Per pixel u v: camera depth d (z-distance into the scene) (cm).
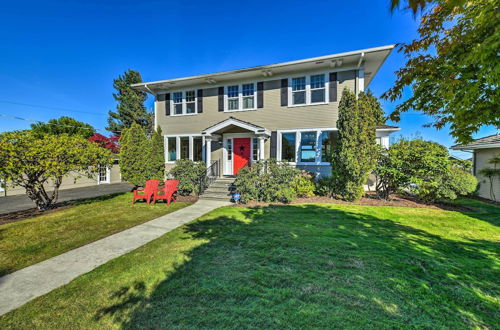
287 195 777
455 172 762
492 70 232
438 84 325
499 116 275
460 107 295
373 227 513
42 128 2128
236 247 396
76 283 286
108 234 483
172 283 280
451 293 256
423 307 230
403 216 611
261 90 1067
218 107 1147
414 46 349
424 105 367
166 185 811
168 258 355
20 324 213
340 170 802
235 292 258
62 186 1570
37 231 507
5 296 260
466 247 395
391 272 303
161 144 1142
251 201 830
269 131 1030
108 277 299
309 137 1000
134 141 1063
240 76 1070
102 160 766
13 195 1312
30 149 609
